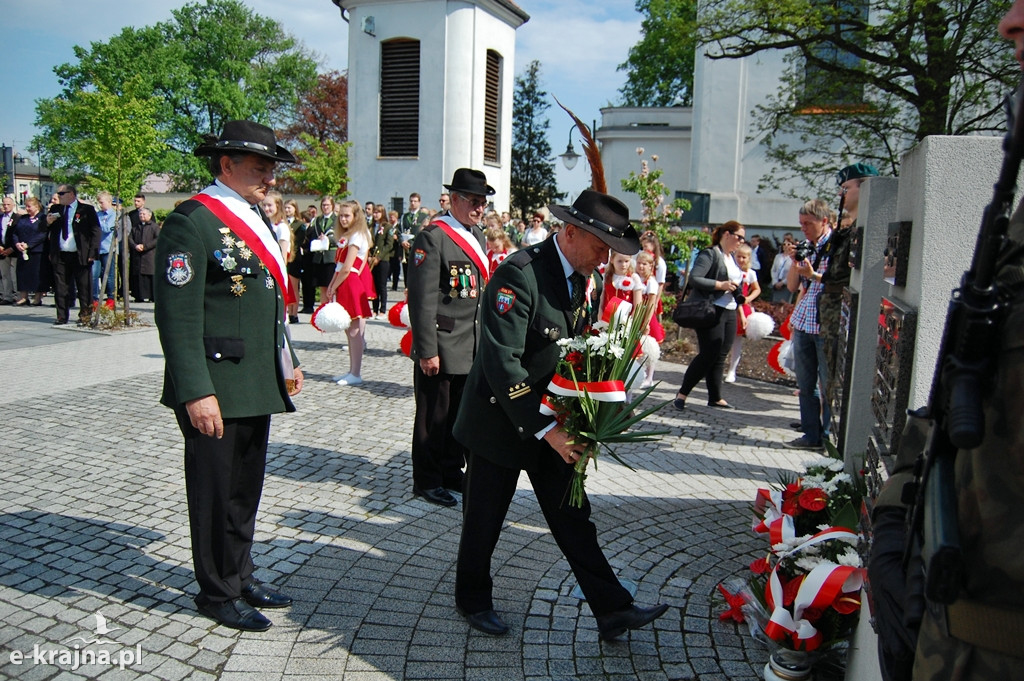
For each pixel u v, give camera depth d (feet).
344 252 26.32
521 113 149.79
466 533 10.96
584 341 9.77
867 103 45.93
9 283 48.75
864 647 8.45
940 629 4.66
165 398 11.07
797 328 20.75
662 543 14.28
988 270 4.29
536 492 10.91
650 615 10.41
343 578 12.58
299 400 24.61
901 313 8.16
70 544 13.43
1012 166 4.09
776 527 11.07
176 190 156.66
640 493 16.99
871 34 40.01
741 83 71.67
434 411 16.05
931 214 7.87
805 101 48.26
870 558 5.69
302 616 11.35
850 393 12.71
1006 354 4.26
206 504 10.84
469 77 72.59
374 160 75.66
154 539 13.79
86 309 39.52
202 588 11.09
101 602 11.52
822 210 20.80
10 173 106.63
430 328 15.65
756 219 73.00
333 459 18.71
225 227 10.84
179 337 10.29
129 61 146.82
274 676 9.85
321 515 15.21
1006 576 4.27
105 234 47.47
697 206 72.74
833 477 11.37
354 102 75.72
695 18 46.29
